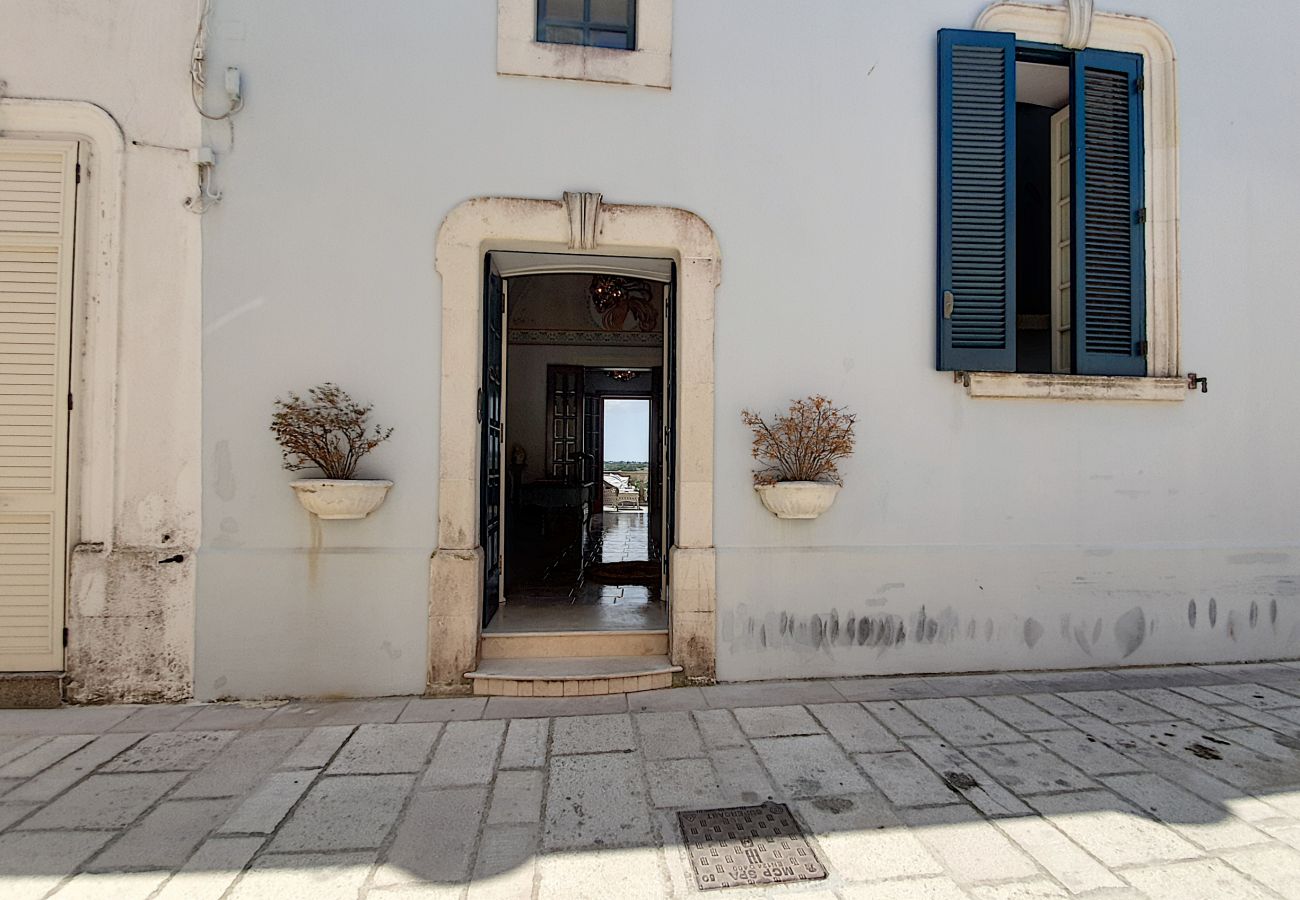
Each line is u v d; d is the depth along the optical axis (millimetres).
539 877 2041
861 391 3904
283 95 3521
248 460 3461
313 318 3521
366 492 3377
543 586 5074
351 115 3562
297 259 3516
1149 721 3240
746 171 3842
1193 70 4285
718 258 3789
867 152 3949
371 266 3561
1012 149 4035
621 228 3703
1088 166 4230
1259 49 4375
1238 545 4223
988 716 3285
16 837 2209
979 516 3992
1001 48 4039
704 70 3818
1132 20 4191
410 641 3529
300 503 3480
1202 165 4293
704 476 3742
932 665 3908
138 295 3400
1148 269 4266
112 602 3342
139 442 3387
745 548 3775
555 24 3840
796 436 3732
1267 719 3271
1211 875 2066
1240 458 4266
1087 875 2061
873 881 2027
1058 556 4027
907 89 3998
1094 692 3631
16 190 3361
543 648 3807
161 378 3412
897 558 3887
